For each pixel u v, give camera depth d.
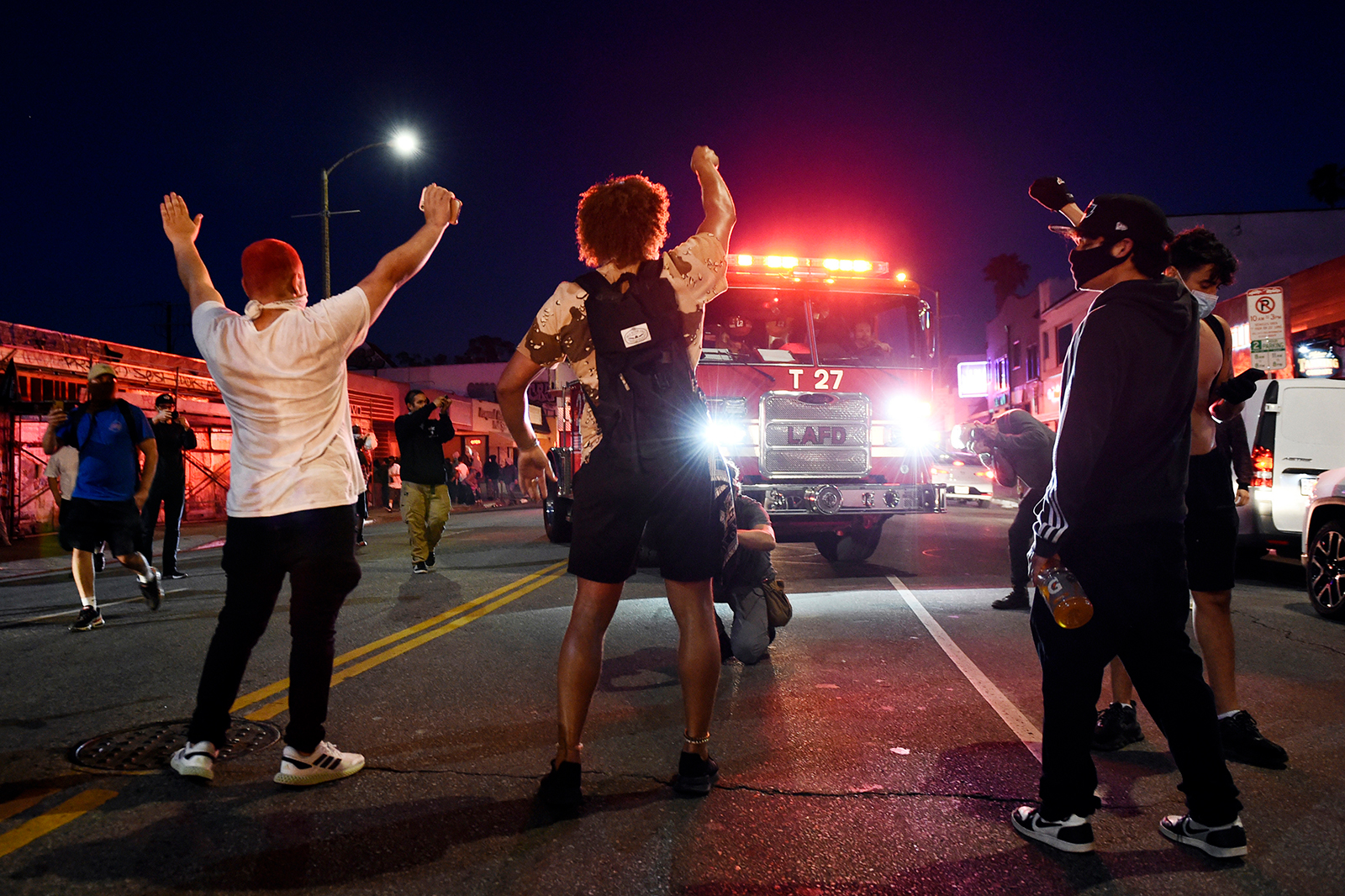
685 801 2.90
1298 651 5.16
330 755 3.08
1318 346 16.61
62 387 17.02
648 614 6.45
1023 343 39.69
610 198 2.89
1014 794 2.95
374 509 28.92
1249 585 8.15
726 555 2.97
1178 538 2.52
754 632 4.75
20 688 4.43
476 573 8.99
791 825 2.71
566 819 2.75
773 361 8.08
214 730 3.13
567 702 2.83
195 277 3.36
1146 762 3.32
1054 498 2.51
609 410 2.81
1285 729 3.64
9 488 15.67
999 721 3.78
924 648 5.25
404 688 4.35
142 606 7.17
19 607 7.36
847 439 8.14
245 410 3.06
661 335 2.82
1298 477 8.05
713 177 3.20
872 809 2.83
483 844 2.56
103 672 4.75
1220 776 2.48
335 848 2.53
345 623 6.18
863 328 8.41
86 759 3.31
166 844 2.56
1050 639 2.57
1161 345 2.46
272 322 3.11
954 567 9.22
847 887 2.32
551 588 7.75
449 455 37.66
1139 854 2.51
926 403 8.42
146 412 19.22
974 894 2.28
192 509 20.55
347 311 3.11
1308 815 2.76
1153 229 2.54
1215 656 3.31
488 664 4.87
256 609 3.15
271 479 3.03
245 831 2.65
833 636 5.59
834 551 9.72
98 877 2.36
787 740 3.54
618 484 2.80
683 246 2.97
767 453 7.96
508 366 2.96
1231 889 2.30
